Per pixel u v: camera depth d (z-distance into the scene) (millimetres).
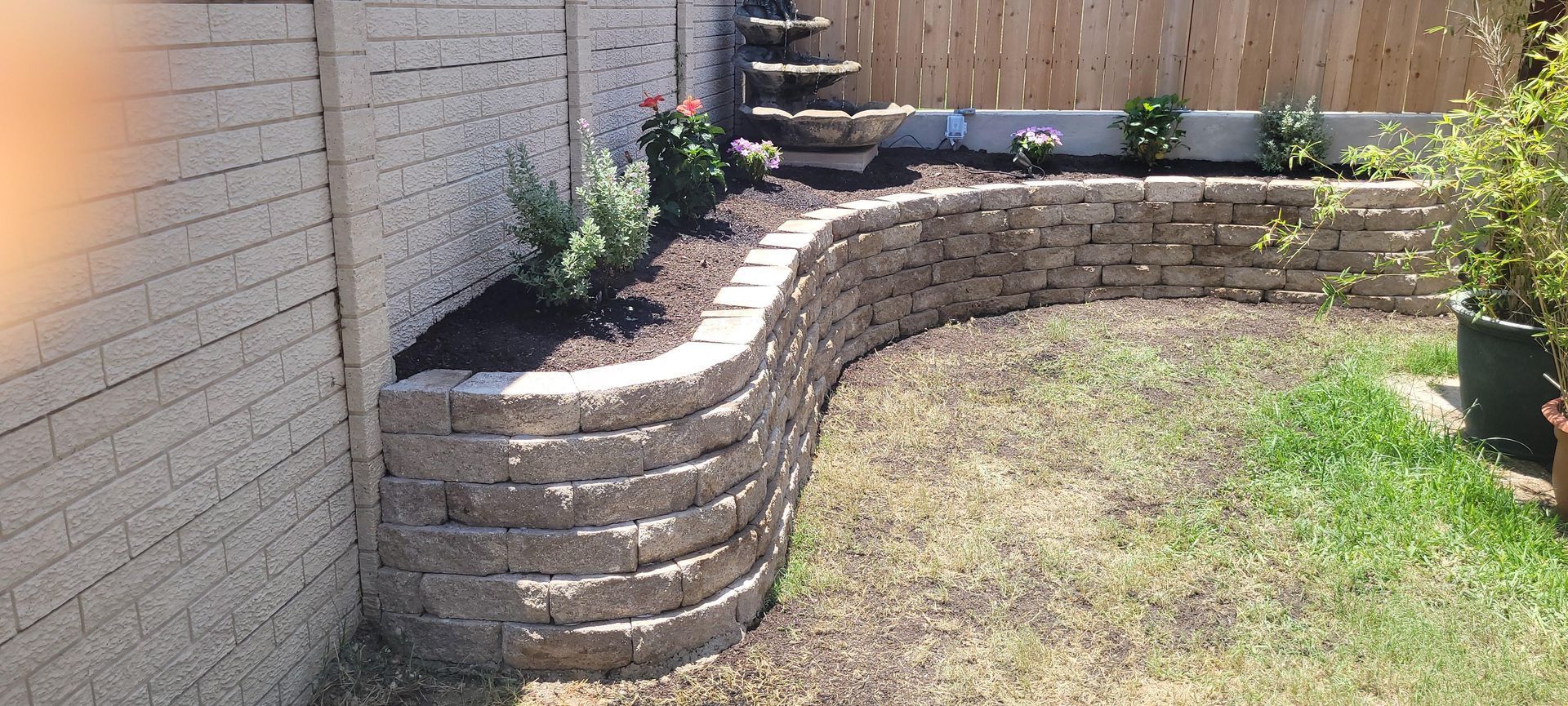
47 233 2201
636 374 3539
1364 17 7887
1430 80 7934
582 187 4574
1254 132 8203
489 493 3400
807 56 8039
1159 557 4238
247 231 2814
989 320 7352
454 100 4008
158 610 2615
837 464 5059
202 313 2670
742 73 8086
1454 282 7527
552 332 4129
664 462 3516
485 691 3391
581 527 3422
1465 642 3691
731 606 3672
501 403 3355
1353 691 3426
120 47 2348
